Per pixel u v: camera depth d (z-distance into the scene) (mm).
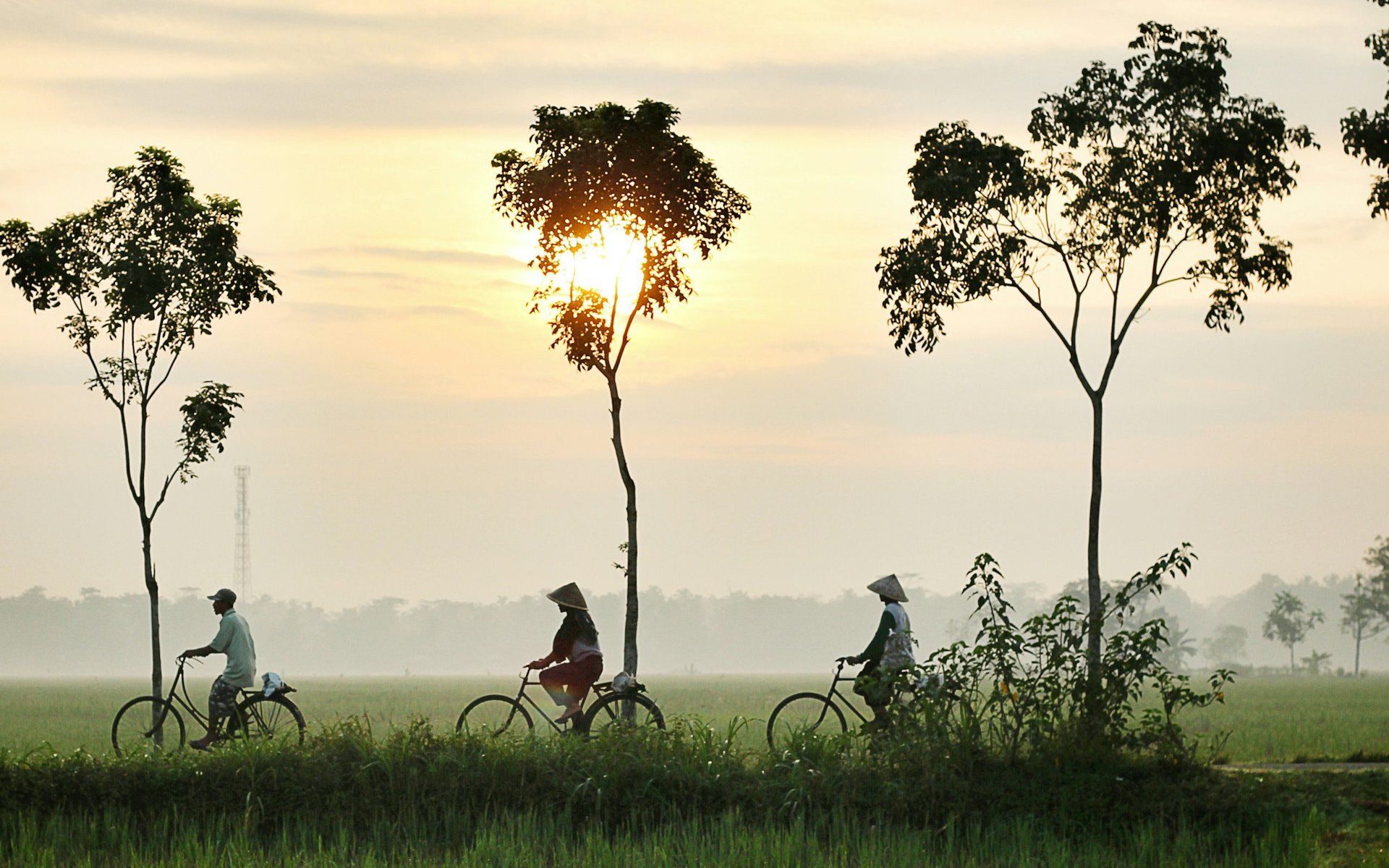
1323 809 16266
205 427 25484
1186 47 22812
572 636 20453
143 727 27391
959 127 23562
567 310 25406
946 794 17172
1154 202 22844
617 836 16391
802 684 118188
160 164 25719
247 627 21219
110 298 25344
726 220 26172
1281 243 23109
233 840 16500
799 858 15445
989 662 18000
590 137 25234
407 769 17656
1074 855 15648
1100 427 22938
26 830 16625
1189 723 34844
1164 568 17828
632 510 25000
